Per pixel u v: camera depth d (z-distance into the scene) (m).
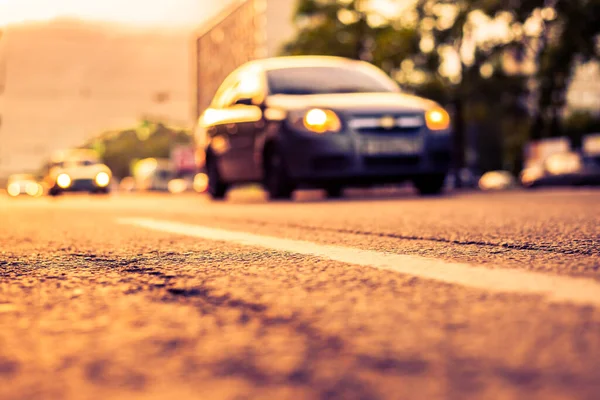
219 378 1.25
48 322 1.77
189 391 1.17
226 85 11.52
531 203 7.14
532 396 1.07
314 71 10.20
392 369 1.26
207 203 9.94
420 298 1.93
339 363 1.32
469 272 2.35
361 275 2.38
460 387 1.13
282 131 9.09
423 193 9.90
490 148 70.38
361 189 14.02
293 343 1.49
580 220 4.75
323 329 1.61
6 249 3.72
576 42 30.53
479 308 1.76
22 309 1.96
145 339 1.56
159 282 2.39
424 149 9.04
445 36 32.06
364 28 33.59
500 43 31.97
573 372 1.19
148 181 63.47
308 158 8.84
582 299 1.81
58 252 3.52
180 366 1.33
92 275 2.63
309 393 1.14
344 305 1.87
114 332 1.64
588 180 26.47
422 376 1.21
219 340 1.54
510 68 33.28
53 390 1.20
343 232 4.21
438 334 1.51
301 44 34.34
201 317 1.78
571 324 1.54
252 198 11.31
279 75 10.09
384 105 9.11
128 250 3.52
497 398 1.06
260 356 1.39
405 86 32.66
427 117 9.17
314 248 3.27
